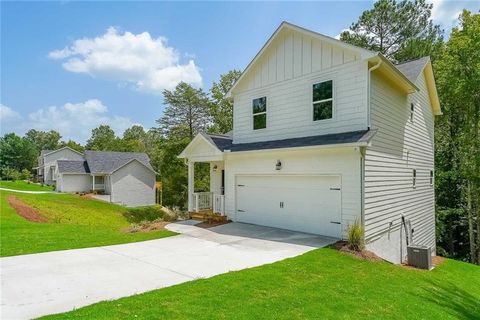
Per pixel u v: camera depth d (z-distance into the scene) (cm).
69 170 3944
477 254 1944
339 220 984
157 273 652
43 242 959
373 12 2416
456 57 1764
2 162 7244
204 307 465
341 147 913
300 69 1166
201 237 1055
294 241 970
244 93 1380
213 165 1634
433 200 1738
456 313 605
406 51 2225
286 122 1207
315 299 532
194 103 3725
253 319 436
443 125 2170
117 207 2984
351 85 1019
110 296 511
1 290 539
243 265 718
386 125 1106
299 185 1104
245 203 1298
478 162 1752
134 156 4347
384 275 734
